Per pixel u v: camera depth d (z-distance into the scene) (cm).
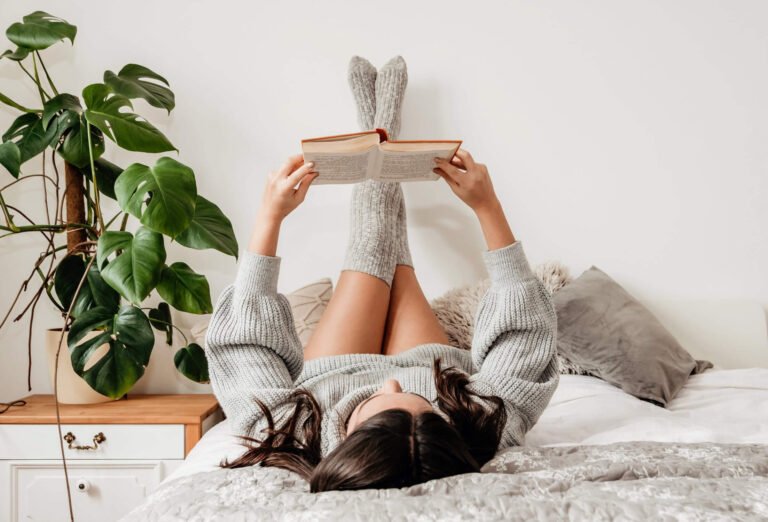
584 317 193
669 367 184
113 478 180
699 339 219
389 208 191
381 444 84
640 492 75
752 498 73
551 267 213
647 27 225
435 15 224
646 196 226
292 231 224
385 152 119
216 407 197
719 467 90
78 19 219
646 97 226
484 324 134
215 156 222
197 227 185
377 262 180
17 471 179
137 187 155
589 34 225
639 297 226
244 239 223
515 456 100
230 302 128
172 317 222
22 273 220
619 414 154
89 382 174
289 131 223
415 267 226
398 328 183
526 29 225
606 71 225
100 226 190
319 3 223
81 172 200
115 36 220
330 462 84
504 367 130
